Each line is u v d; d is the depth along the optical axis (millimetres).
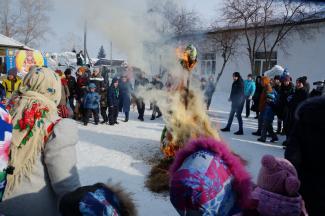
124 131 9266
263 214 1751
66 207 1534
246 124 11227
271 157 1875
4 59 19531
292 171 1836
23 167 1845
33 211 1855
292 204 1743
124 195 1690
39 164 1873
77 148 7070
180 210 1589
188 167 1614
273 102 7984
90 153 6676
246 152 7043
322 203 2172
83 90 10711
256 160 6332
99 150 6941
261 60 21719
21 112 1907
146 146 7359
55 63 16375
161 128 9891
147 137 8445
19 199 1835
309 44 19266
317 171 2211
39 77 2025
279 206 1735
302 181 2246
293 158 2252
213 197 1541
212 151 1703
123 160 6176
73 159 1908
